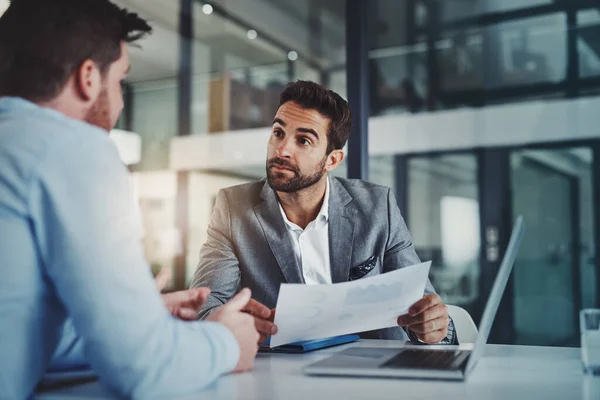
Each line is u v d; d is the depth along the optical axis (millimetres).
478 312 5453
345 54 2377
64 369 908
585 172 5379
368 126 2387
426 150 6156
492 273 5645
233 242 1604
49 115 779
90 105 843
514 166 5734
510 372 876
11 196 710
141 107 7695
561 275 5371
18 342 708
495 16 5691
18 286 708
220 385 788
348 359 925
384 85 6363
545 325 5328
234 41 6863
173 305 1070
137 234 743
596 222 5312
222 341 793
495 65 5871
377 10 5949
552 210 5504
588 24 5398
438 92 6160
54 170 715
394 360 903
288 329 1013
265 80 7348
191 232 7547
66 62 810
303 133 1516
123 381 682
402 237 1664
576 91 5477
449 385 780
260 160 7555
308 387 770
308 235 1609
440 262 5906
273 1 5855
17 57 805
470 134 5941
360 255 1591
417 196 6156
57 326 762
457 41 6051
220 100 7641
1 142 734
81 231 694
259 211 1616
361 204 1666
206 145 7727
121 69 876
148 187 7547
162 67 7449
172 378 701
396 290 1022
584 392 733
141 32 896
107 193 719
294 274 1549
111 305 680
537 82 5645
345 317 1040
